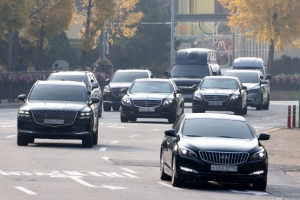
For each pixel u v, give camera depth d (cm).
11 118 10225
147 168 5450
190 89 13575
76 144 7094
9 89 14150
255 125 9875
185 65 14012
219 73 15238
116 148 6781
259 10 19988
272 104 16038
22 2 13762
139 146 7050
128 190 4234
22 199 3759
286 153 6994
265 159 4478
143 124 9681
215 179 4384
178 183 4478
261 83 13462
